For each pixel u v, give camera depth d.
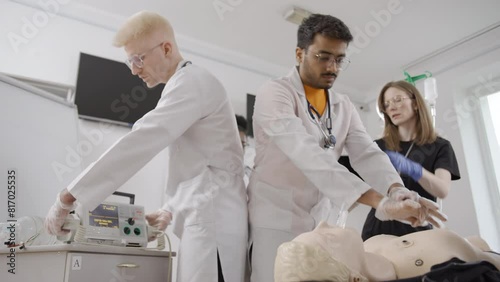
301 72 1.53
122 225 1.38
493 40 3.57
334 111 1.62
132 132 1.22
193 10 3.33
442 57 3.88
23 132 1.92
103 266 1.23
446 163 1.93
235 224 1.30
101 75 3.18
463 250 1.02
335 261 0.86
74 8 3.22
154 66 1.46
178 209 1.33
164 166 3.24
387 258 1.05
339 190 1.19
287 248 0.87
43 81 2.89
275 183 1.40
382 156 1.52
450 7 3.26
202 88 1.35
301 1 3.24
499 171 3.55
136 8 3.30
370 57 3.95
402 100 2.01
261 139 1.46
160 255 1.41
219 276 1.24
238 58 3.91
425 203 1.11
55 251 1.16
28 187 1.85
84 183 1.14
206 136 1.36
